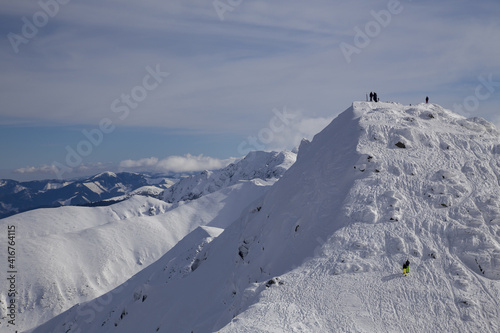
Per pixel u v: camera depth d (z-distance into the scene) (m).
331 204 56.09
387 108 71.38
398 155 59.47
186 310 67.19
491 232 47.09
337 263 46.34
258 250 60.12
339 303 40.88
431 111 68.75
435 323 38.22
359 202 53.62
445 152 59.62
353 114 70.31
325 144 68.25
